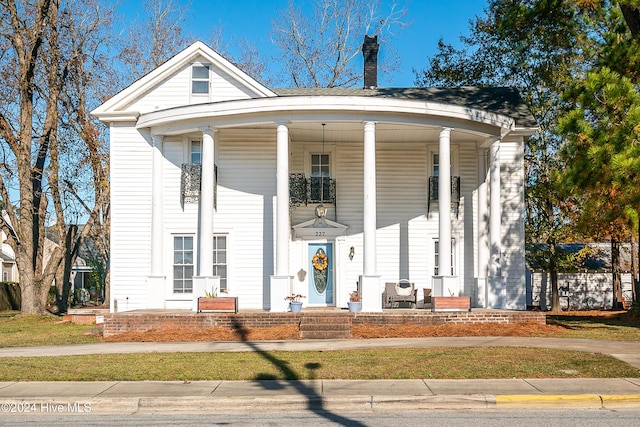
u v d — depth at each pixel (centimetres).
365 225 1811
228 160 2102
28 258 2616
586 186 1454
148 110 2102
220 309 1786
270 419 876
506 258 2138
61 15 2808
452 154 2173
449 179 1884
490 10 2984
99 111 2069
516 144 2164
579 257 3084
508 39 2912
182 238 2077
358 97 1814
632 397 951
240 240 2084
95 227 3506
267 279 2073
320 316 1727
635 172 1364
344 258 2133
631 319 2250
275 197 2091
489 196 2086
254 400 941
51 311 3067
